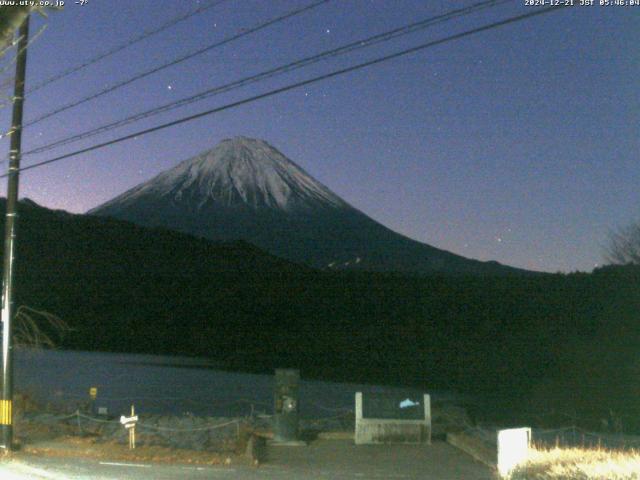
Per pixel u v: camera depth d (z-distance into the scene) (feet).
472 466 51.01
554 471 42.65
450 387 130.31
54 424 71.67
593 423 90.33
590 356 150.41
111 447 58.70
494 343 169.89
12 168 59.11
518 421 91.71
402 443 60.34
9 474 48.16
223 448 59.98
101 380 132.57
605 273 182.50
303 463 52.29
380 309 210.18
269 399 112.88
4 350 58.13
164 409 100.48
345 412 93.66
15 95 58.13
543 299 190.08
